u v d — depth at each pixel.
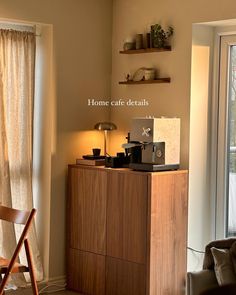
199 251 4.11
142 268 3.83
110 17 4.52
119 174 3.93
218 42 4.09
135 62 4.36
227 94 4.07
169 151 3.92
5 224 4.02
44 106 4.26
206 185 4.14
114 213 3.98
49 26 4.20
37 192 4.33
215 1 3.86
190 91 4.00
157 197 3.79
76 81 4.34
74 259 4.27
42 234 4.31
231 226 4.11
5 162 4.00
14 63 4.07
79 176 4.20
